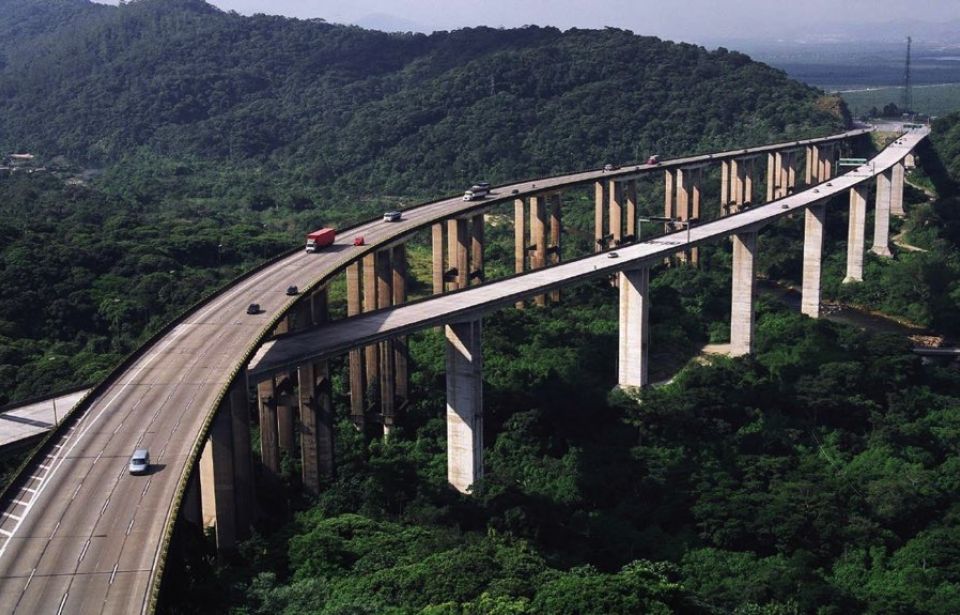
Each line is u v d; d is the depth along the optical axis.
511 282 152.00
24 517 80.69
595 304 192.50
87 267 178.00
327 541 104.62
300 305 131.75
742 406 155.25
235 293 134.25
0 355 146.62
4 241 181.25
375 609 88.75
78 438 93.56
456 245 177.25
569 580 95.12
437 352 162.88
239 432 107.06
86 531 78.62
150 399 101.50
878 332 194.88
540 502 125.56
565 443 144.88
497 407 148.25
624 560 117.88
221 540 103.31
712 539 121.75
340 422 146.00
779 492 130.12
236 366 103.81
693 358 182.25
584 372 165.75
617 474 136.50
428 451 141.12
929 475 137.00
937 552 118.38
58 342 156.75
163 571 72.44
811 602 107.50
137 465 87.19
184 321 123.88
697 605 96.38
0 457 102.94
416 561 102.88
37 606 69.38
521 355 167.62
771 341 184.38
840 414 154.62
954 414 157.50
